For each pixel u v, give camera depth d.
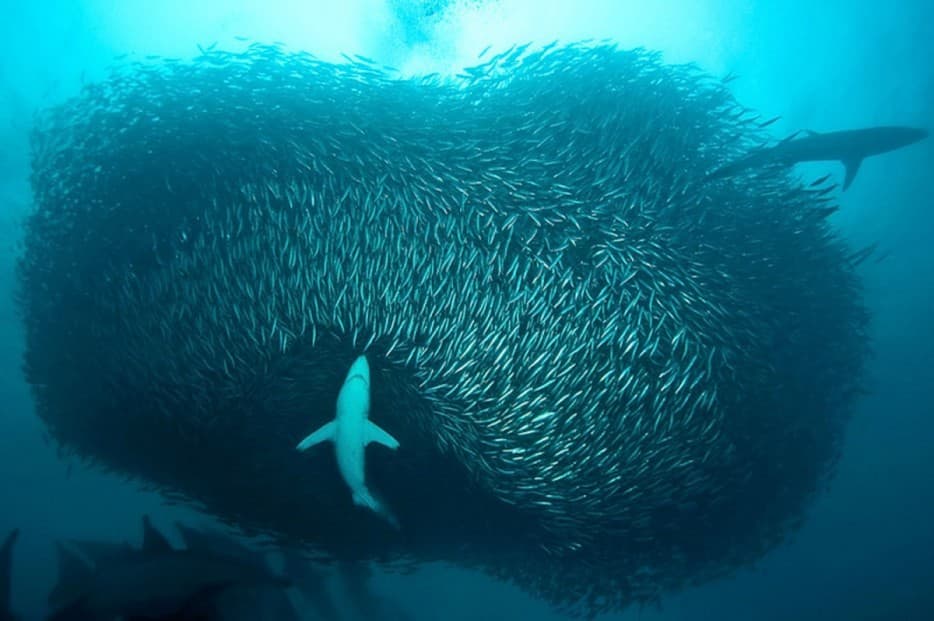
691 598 9.91
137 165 6.45
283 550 7.19
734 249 6.46
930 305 10.54
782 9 8.76
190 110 6.48
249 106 6.43
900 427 10.62
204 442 6.04
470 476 5.95
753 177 6.94
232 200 6.13
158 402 6.00
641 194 6.39
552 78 6.91
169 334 5.97
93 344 6.35
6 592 4.08
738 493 6.26
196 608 3.90
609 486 5.76
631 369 5.66
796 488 6.89
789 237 6.89
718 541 6.56
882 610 10.31
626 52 7.11
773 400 6.23
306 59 6.67
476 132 6.56
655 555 6.39
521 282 5.83
